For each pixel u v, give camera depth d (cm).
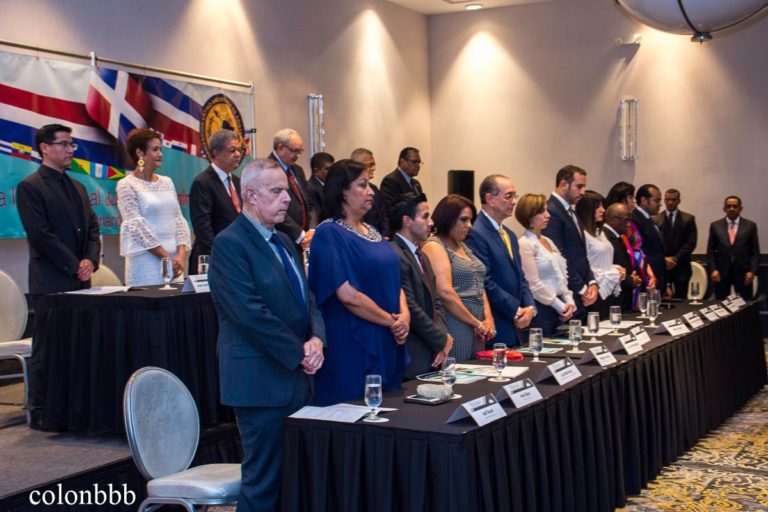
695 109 983
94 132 641
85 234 503
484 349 448
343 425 284
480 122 1080
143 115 682
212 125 751
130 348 436
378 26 995
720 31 500
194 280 449
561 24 1035
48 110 607
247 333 297
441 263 425
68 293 452
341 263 346
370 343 346
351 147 949
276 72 836
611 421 388
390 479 275
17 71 587
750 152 962
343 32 934
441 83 1096
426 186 1099
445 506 266
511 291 482
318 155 662
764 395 676
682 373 496
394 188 783
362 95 966
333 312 350
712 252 935
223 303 300
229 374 303
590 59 1024
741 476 455
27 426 474
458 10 1075
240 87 788
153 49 698
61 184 496
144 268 503
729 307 618
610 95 1017
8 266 594
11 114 582
